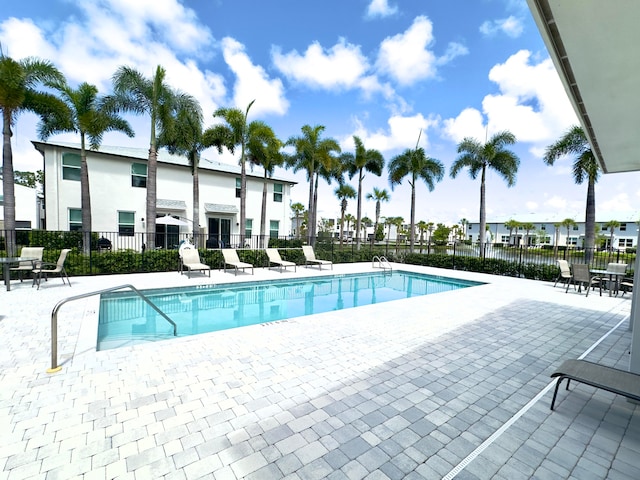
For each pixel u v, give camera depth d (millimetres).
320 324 5652
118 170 17484
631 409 3059
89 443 2322
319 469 2148
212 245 20516
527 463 2281
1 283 8516
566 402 3172
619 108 3127
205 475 2061
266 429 2570
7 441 2312
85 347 4195
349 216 53156
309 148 18656
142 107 13016
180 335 5973
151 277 10180
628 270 9945
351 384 3426
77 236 13852
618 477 2164
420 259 17125
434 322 5984
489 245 15812
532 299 8414
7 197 10547
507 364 4109
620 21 1990
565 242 46062
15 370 3482
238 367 3740
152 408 2812
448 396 3234
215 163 22797
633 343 3465
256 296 9695
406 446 2422
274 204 23391
